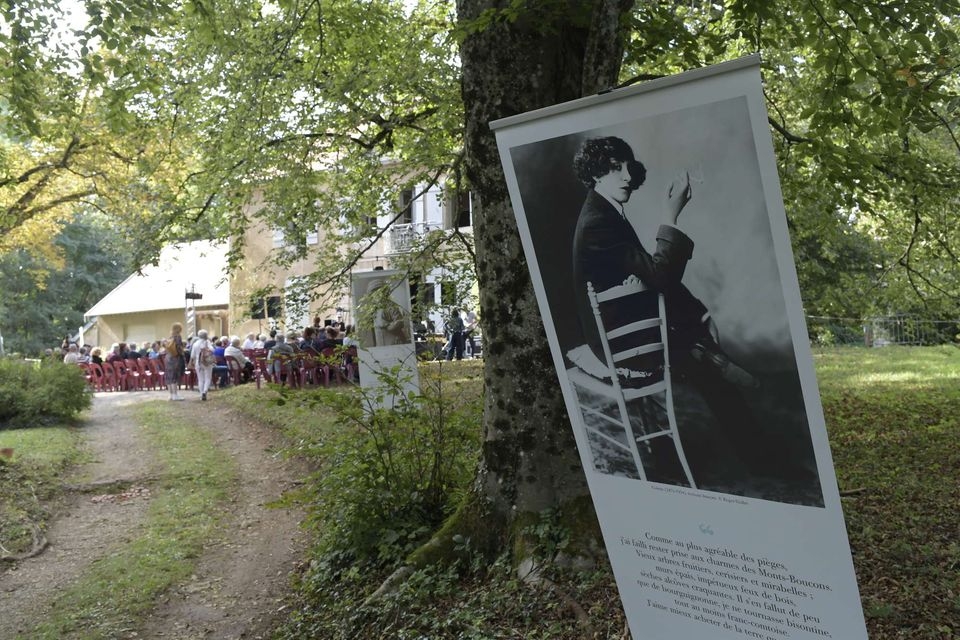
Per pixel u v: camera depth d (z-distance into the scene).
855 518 6.44
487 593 5.27
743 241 2.80
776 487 2.94
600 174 3.13
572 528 5.48
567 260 3.33
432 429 6.73
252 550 8.16
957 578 5.09
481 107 5.63
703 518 3.19
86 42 7.33
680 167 2.90
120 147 15.51
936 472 7.94
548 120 3.23
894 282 11.62
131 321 43.22
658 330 3.12
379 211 12.53
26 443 13.43
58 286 51.94
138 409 19.69
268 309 11.99
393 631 5.18
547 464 5.69
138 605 6.64
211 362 20.86
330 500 6.64
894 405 12.49
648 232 3.05
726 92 2.73
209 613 6.50
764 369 2.85
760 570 3.06
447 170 11.33
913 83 6.13
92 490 10.85
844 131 7.87
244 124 10.70
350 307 11.15
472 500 5.96
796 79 9.69
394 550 6.14
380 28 10.95
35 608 6.71
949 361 18.55
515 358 5.76
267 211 12.22
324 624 5.68
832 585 2.88
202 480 11.20
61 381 16.89
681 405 3.12
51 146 16.64
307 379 18.94
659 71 7.90
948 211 9.44
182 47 11.09
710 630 3.28
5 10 7.12
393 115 11.92
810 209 10.26
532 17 5.35
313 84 10.84
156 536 8.62
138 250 13.33
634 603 3.56
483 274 5.84
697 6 8.09
